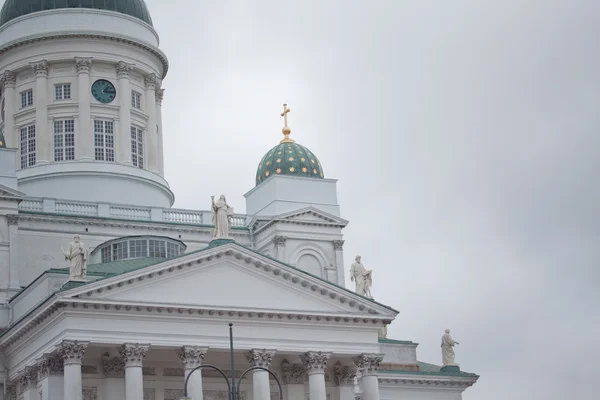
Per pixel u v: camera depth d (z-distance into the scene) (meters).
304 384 95.06
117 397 87.81
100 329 83.12
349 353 91.06
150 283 85.12
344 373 95.44
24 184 109.56
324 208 111.19
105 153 113.88
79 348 82.12
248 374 93.81
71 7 116.62
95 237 103.00
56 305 82.25
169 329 85.31
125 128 114.50
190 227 106.62
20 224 100.25
